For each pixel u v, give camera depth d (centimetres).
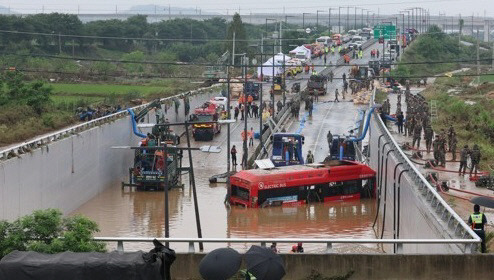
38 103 17625
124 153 15625
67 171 12300
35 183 10975
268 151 16125
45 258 4262
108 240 5347
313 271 5094
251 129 17612
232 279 4606
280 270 3622
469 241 5447
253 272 3609
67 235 5109
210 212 12319
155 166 13650
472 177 10719
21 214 10406
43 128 15888
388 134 12444
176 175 14000
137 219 11969
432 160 11800
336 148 14662
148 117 16925
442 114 17100
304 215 12244
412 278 5109
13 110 16538
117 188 14338
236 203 12606
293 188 12594
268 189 12412
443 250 6850
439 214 7650
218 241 5334
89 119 17350
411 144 13800
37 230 5194
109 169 14588
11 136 14512
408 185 9500
